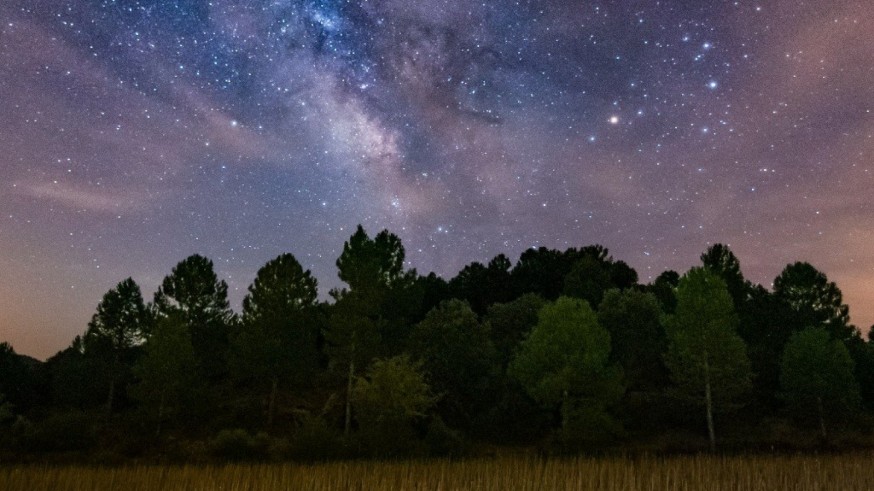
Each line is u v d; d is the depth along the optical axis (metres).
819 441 32.09
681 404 34.59
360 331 33.22
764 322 44.34
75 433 30.62
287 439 27.86
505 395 34.91
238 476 15.88
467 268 59.41
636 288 52.50
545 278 53.62
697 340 30.25
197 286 43.50
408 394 27.12
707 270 31.30
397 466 18.23
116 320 42.72
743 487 14.59
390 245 37.56
